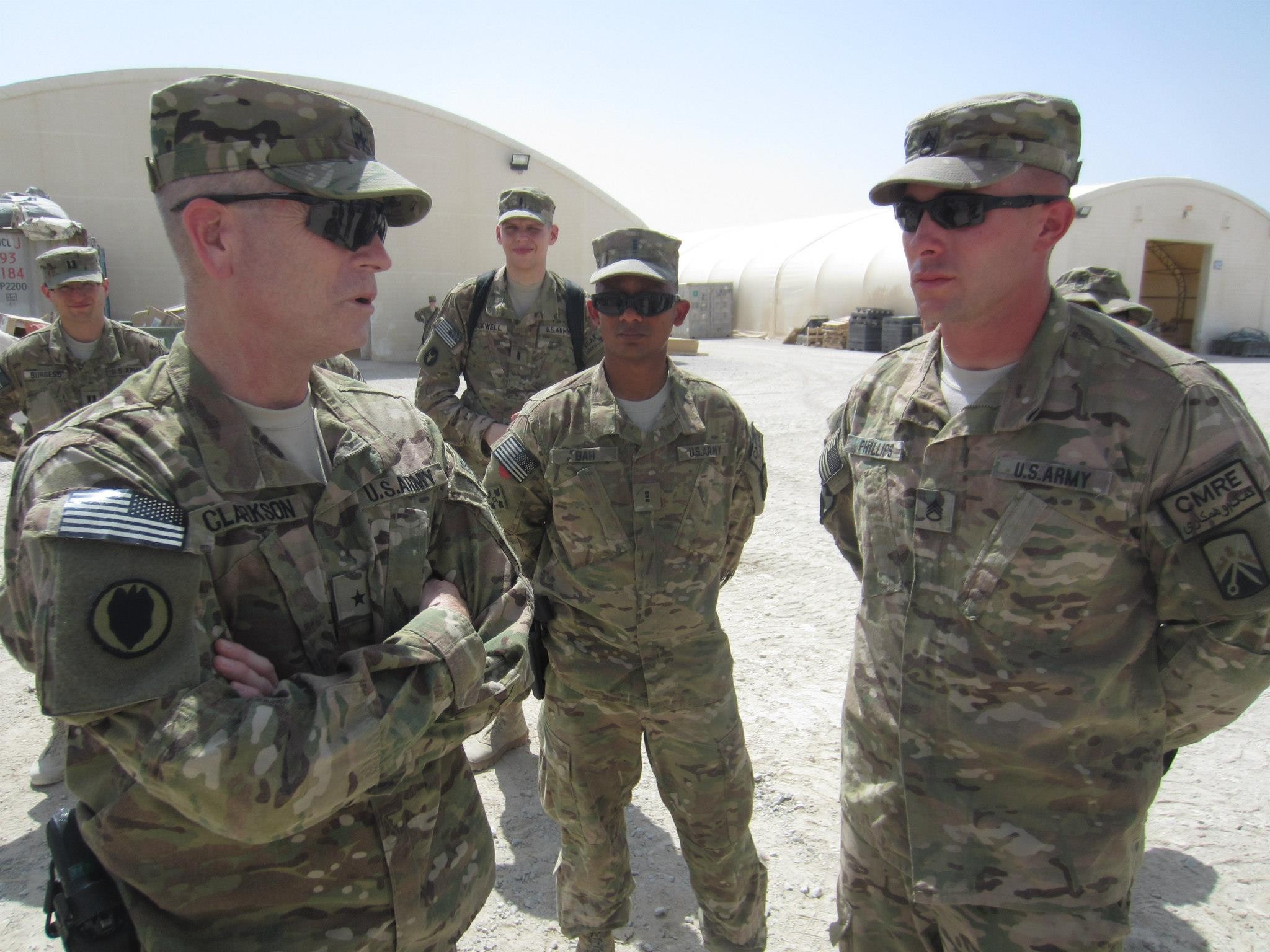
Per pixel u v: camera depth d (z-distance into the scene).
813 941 2.70
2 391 4.34
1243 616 1.57
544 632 2.43
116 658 1.17
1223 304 28.42
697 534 2.34
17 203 12.58
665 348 2.42
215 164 1.28
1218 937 2.63
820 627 4.96
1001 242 1.65
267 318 1.35
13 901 2.81
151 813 1.33
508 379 3.88
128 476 1.26
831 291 29.25
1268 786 3.41
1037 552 1.67
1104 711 1.68
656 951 2.68
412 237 20.20
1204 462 1.58
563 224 21.66
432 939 1.57
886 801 1.89
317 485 1.46
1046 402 1.70
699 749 2.30
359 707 1.29
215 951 1.38
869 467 1.97
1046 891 1.67
